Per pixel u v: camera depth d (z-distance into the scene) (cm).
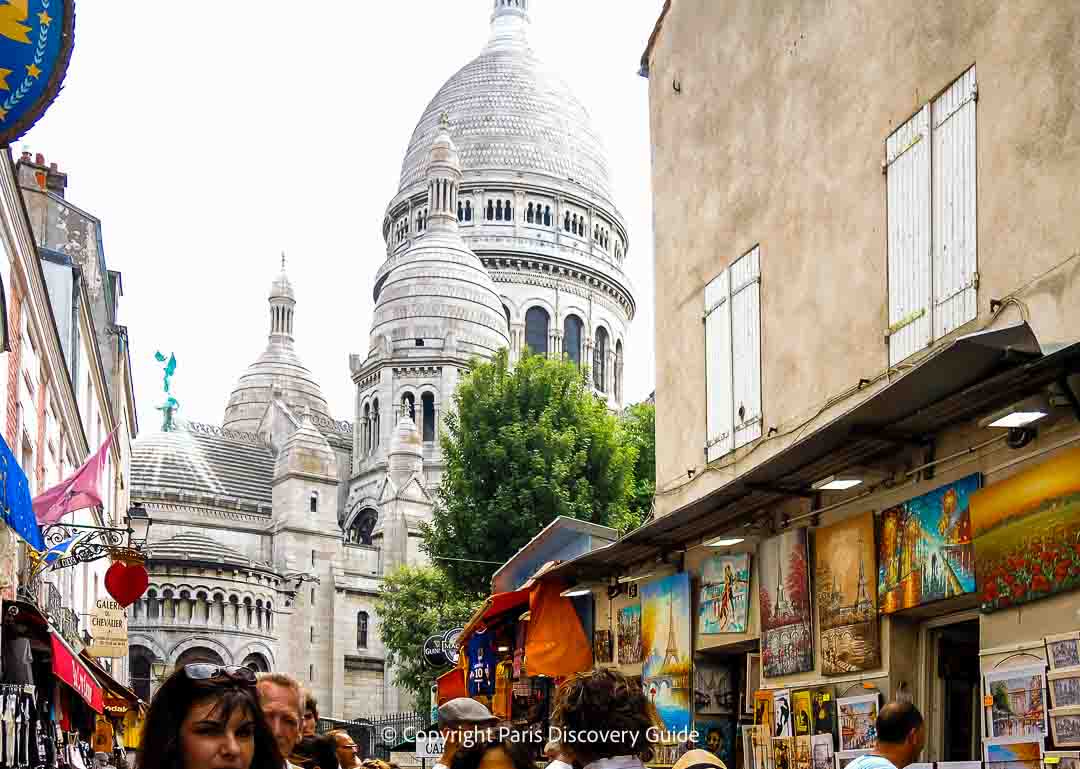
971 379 887
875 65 1354
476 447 4584
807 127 1507
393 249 13712
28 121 957
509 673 2047
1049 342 1038
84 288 3366
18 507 1521
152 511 9888
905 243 1277
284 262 13700
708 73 1819
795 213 1529
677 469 1861
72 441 3291
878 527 1106
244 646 8756
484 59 14400
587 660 1773
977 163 1159
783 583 1270
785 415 1526
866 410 966
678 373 1880
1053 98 1049
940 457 1022
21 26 916
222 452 10988
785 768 1216
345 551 9988
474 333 11662
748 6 1688
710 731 1470
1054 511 859
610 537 2183
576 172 13738
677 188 1922
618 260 14125
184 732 428
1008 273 1104
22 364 2247
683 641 1502
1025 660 890
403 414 11306
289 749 655
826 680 1186
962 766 957
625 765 603
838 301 1412
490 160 13412
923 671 1080
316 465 9931
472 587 4475
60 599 2794
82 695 2052
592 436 4684
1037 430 902
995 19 1140
